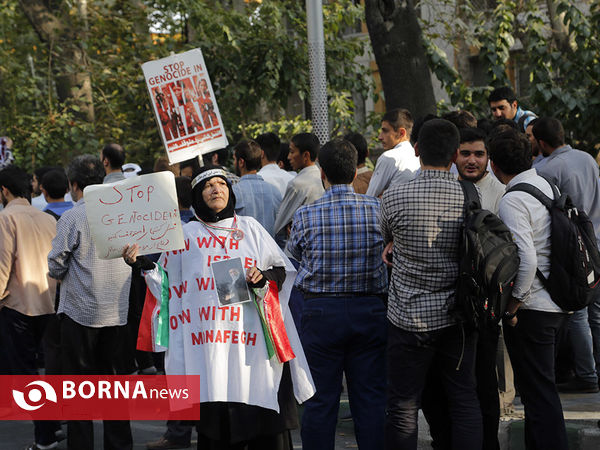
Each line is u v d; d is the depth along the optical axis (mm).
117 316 5938
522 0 13477
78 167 6105
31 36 16953
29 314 7105
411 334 4785
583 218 5031
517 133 5070
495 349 5090
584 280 4867
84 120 15867
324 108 9359
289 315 4941
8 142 12359
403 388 4855
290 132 15117
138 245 4629
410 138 6371
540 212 4883
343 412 6910
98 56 16766
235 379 4727
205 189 4785
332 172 5312
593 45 11469
